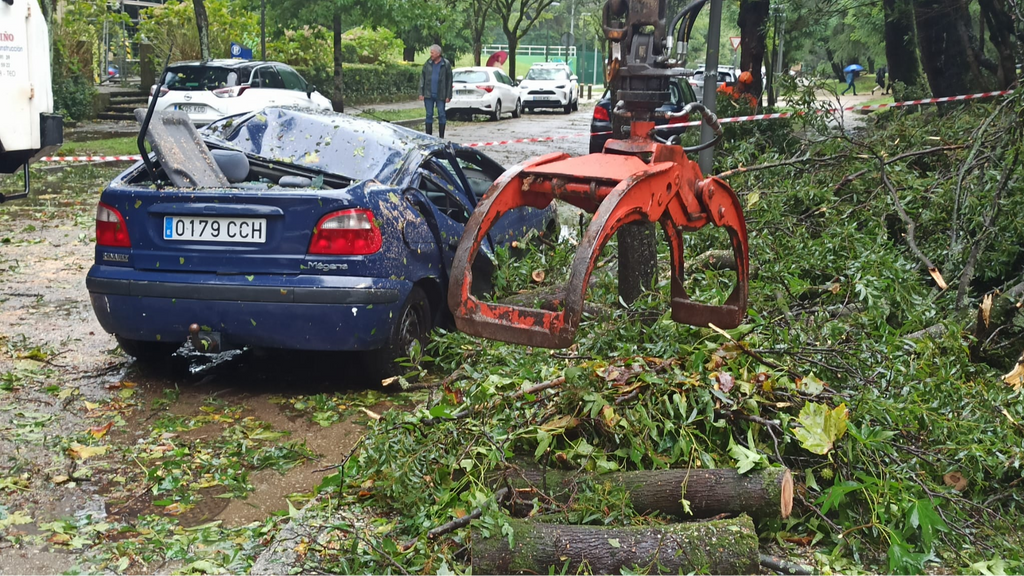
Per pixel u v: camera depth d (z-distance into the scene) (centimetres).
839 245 648
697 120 1282
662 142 408
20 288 772
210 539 370
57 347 622
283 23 2334
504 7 4225
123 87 2714
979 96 1245
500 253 618
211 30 2733
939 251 670
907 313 554
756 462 351
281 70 1850
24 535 371
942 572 354
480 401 382
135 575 345
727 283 564
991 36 1502
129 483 423
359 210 513
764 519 349
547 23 8644
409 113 2948
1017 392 445
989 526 376
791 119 948
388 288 521
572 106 3788
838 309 559
